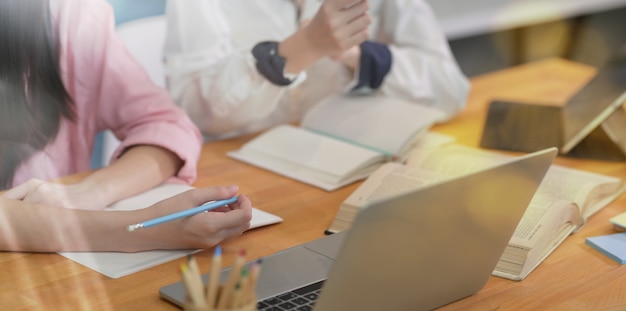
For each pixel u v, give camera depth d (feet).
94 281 3.67
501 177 3.22
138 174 4.61
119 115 5.33
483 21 10.55
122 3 7.19
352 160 5.19
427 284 3.33
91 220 3.95
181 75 6.40
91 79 5.37
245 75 6.02
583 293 3.71
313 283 3.56
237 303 2.79
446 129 6.21
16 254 3.92
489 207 3.28
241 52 6.12
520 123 6.05
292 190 4.92
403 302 3.29
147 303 3.49
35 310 3.42
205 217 3.90
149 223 3.71
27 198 4.20
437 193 3.01
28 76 5.06
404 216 2.94
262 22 6.83
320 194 4.87
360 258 2.93
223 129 6.36
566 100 6.86
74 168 5.49
